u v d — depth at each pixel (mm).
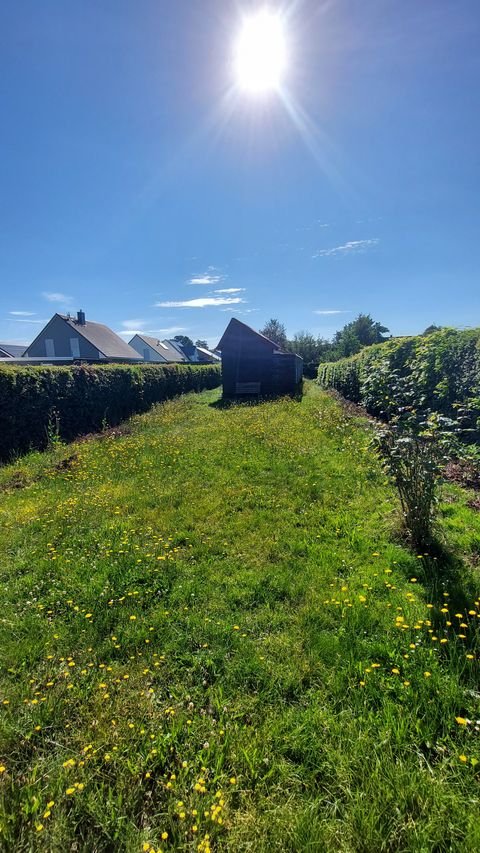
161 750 1721
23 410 7559
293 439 7461
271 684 2045
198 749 1744
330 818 1440
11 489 5516
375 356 8750
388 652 2170
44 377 8391
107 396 11016
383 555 3242
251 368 18016
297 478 5324
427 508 3275
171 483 5434
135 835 1424
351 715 1844
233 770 1636
